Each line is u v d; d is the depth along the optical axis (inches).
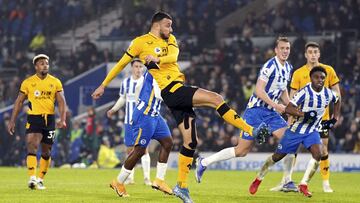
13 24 3029.0
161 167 975.6
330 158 1953.7
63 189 1077.1
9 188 1095.6
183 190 788.6
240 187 1176.8
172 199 893.2
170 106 794.8
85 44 2709.2
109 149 2100.1
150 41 832.9
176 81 796.0
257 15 2896.2
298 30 2687.0
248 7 2896.2
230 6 2886.3
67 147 2186.3
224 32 2844.5
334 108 1061.1
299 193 1029.8
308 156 1909.4
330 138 2096.5
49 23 3009.4
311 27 2711.6
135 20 2866.6
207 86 2429.9
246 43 2596.0
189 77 2495.1
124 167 927.0
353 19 2640.3
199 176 1005.8
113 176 1541.6
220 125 2265.0
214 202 861.8
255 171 1838.1
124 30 2869.1
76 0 3065.9
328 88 1045.8
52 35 2989.7
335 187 1230.9
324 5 2738.7
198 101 774.5
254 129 753.6
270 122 997.8
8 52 2901.1
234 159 2000.5
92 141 2144.4
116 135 2182.6
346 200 917.2
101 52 2701.8
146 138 938.7
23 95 1098.7
